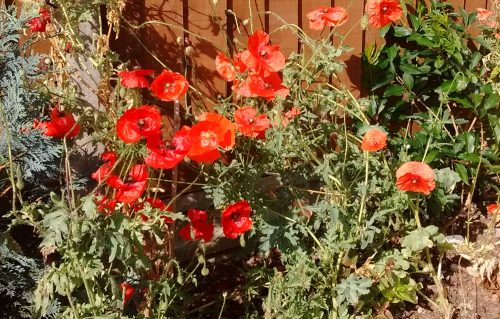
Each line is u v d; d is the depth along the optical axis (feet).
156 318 5.28
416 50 7.13
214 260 6.28
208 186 5.55
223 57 5.86
